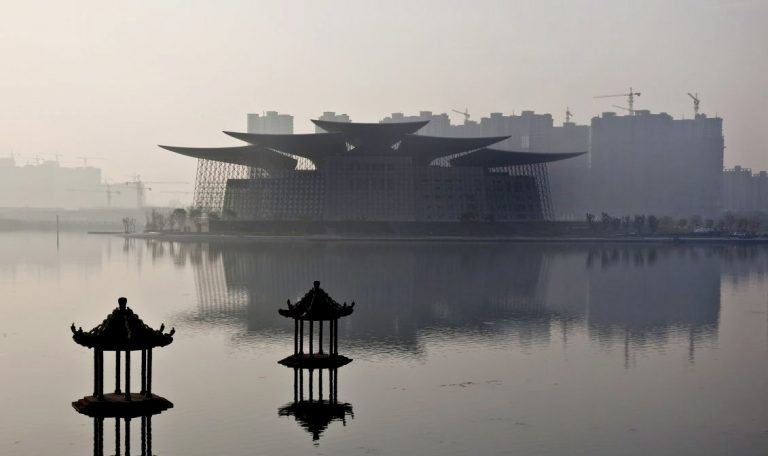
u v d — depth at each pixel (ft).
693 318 199.52
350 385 126.31
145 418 98.53
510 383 128.16
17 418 108.37
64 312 207.72
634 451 95.91
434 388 124.67
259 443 98.27
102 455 93.56
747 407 114.42
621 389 124.57
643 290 262.26
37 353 151.23
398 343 162.71
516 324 188.34
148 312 207.51
